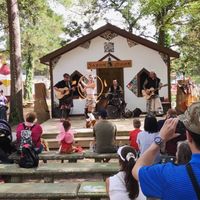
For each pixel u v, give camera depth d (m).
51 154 8.61
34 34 29.02
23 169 7.45
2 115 13.80
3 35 30.47
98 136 8.66
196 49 26.95
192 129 1.98
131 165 4.08
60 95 14.58
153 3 20.91
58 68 16.12
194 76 30.81
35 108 15.48
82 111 15.96
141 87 16.02
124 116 15.08
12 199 6.19
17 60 15.45
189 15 22.64
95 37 15.97
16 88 15.38
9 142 8.55
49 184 6.48
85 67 16.06
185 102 15.47
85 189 6.12
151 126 6.84
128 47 15.99
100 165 7.68
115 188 4.11
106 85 16.09
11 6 15.34
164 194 2.00
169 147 6.52
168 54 15.80
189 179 1.95
